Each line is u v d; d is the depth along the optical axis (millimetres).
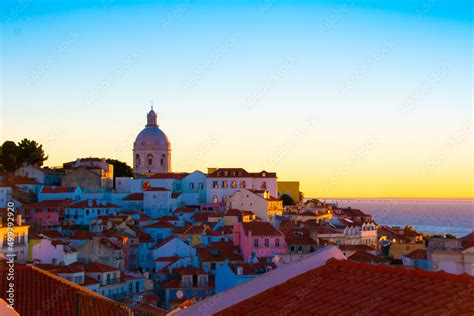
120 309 32438
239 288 27328
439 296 21859
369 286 24172
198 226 185875
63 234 177375
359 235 191125
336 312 22562
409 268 24812
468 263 70438
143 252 180375
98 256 151875
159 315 31203
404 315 20922
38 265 110875
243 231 152750
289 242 153250
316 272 27359
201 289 135625
